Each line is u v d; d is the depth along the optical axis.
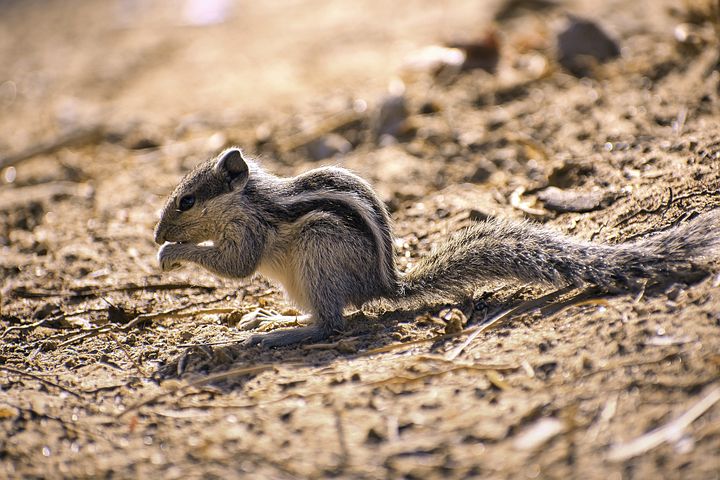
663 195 11.90
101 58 30.22
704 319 8.51
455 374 8.65
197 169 11.32
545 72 18.00
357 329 10.52
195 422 8.46
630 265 9.84
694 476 6.54
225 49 28.14
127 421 8.65
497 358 8.87
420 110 17.80
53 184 18.38
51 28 36.50
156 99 23.86
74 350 10.84
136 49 30.30
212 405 8.77
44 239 14.98
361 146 17.48
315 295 10.45
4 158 20.53
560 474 6.88
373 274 10.53
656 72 16.53
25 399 9.27
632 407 7.45
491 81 18.39
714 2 17.08
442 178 15.12
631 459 6.87
